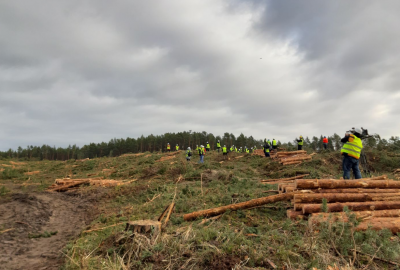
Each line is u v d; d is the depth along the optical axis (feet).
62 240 18.78
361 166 47.80
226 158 84.89
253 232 16.26
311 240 13.32
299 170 45.85
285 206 21.02
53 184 46.83
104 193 35.86
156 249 13.14
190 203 25.34
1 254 15.75
